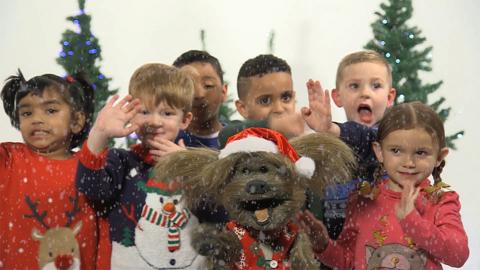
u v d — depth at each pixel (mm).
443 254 3543
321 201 4031
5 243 3936
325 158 3537
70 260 3912
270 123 3914
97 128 3619
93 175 3660
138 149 3979
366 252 3770
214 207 3770
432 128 3723
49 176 4008
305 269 3396
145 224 3785
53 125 4094
